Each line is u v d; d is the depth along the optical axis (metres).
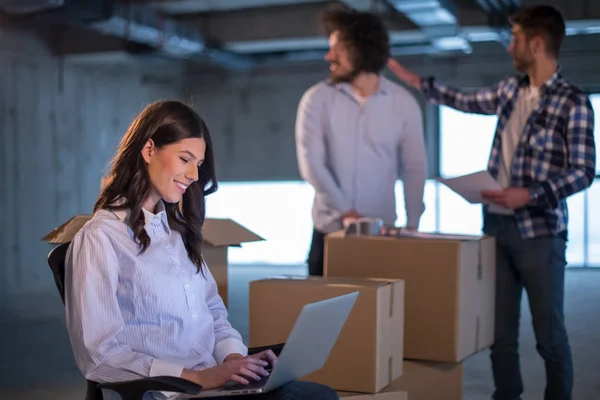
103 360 1.63
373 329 2.40
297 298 2.50
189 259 1.91
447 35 8.10
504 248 3.13
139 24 7.62
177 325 1.77
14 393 3.97
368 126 3.29
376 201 3.35
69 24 8.27
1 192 8.45
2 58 8.45
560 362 3.03
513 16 3.11
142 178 1.76
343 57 3.24
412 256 2.82
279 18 8.71
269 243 11.11
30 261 8.90
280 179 10.99
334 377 2.45
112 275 1.68
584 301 6.92
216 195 11.34
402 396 2.48
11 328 6.06
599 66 9.20
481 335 3.02
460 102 3.43
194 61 11.00
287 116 10.90
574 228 9.55
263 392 1.64
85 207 9.81
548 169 3.00
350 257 2.92
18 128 8.69
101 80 10.01
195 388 1.51
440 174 10.08
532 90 3.12
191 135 1.76
